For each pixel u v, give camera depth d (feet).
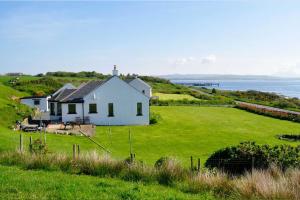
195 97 388.98
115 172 67.00
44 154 76.69
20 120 185.37
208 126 205.05
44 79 416.05
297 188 50.42
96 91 201.77
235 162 76.74
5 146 95.91
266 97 426.92
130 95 204.95
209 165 78.38
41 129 152.66
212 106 322.75
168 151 131.13
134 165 67.36
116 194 50.31
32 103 255.91
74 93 209.77
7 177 57.88
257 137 170.30
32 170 69.05
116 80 203.51
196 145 144.77
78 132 162.61
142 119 206.69
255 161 75.46
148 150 131.95
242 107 304.50
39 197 46.78
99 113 202.69
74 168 69.92
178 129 189.47
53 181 56.49
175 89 475.31
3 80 401.29
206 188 57.67
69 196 47.83
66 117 200.54
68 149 113.80
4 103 201.36
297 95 655.35
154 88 462.60
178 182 61.11
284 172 63.16
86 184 56.08
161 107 305.12
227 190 55.62
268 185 51.88
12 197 46.24
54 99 210.38
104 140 149.28
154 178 63.36
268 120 239.30
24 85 372.58
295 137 172.76
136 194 50.47
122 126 197.16
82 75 566.36
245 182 54.49
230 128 199.82
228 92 477.36
